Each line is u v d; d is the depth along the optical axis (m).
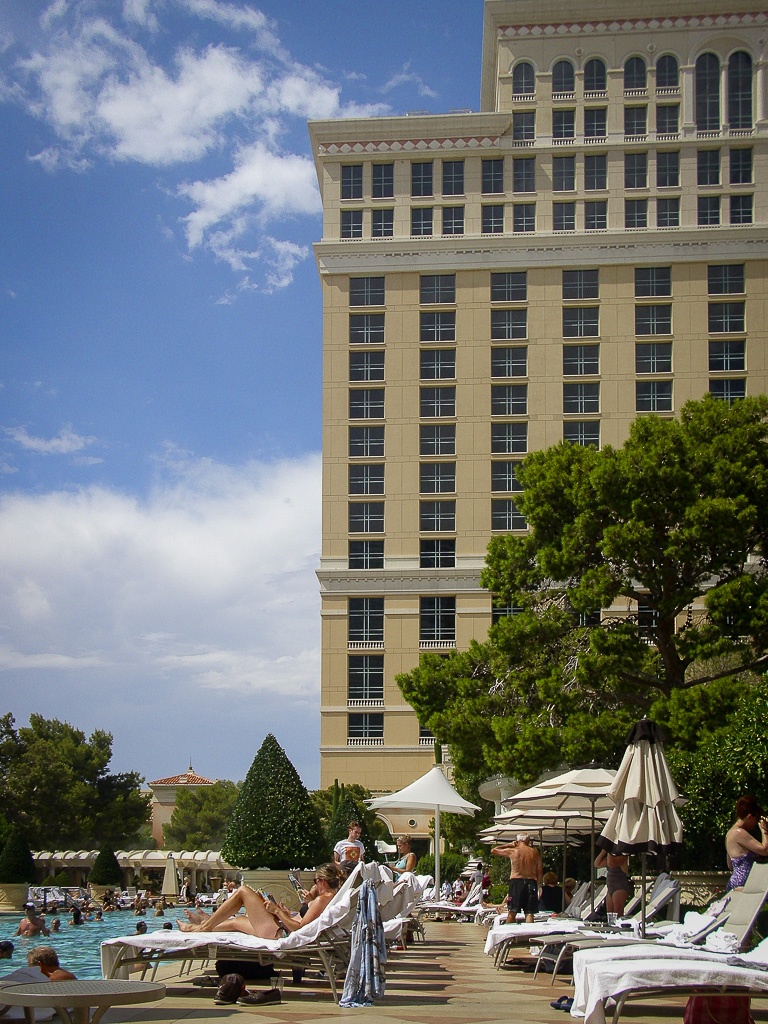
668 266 70.88
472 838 50.19
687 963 8.20
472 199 72.56
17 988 6.96
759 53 71.75
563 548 30.42
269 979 11.96
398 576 69.38
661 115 72.19
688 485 28.89
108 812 78.75
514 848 16.88
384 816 64.44
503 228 72.19
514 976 14.00
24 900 45.84
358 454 70.94
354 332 72.12
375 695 68.56
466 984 12.81
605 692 29.78
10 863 47.38
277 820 24.11
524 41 73.19
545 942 13.03
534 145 72.25
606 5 72.62
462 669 35.16
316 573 69.81
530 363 70.75
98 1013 7.58
